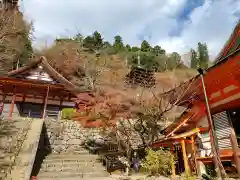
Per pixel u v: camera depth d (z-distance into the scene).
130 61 37.47
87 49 38.69
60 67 32.50
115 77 18.09
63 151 15.82
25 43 37.56
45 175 10.38
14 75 24.05
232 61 7.92
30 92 23.36
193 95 11.66
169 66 18.06
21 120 16.52
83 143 16.98
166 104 14.24
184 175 10.44
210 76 9.38
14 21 31.47
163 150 12.89
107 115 14.08
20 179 8.77
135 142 15.59
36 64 24.88
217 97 10.75
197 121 12.47
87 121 15.45
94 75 22.47
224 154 9.64
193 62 36.91
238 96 9.58
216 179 8.62
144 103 14.20
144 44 60.75
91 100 15.36
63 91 24.03
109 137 16.47
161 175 11.01
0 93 22.53
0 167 9.42
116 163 12.95
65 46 35.25
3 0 31.75
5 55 32.25
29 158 10.66
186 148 12.86
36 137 13.41
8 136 12.99
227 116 10.12
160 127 16.98
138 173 11.98
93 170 11.83
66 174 10.79
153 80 16.05
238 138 9.55
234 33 10.23
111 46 53.09
